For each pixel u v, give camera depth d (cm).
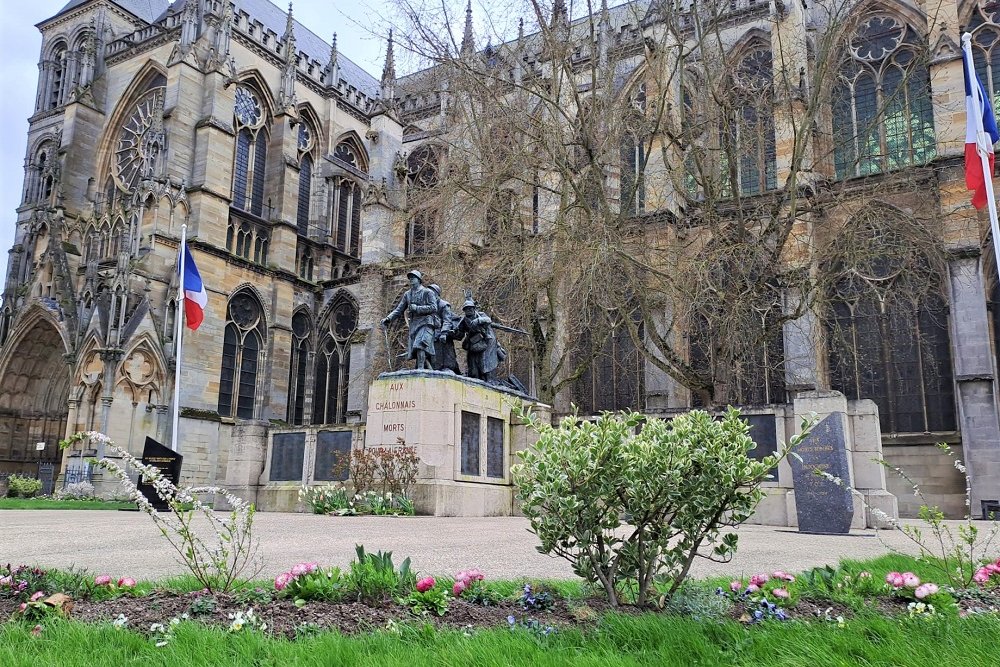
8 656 541
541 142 3359
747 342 3178
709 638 600
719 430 722
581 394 4494
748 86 4028
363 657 541
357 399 5119
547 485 703
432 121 6206
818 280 3203
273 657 543
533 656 543
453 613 690
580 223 3506
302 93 6575
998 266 2567
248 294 5600
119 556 1125
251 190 5953
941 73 4091
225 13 5816
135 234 4944
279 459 2781
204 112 5512
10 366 5494
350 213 6825
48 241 5706
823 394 2250
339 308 6047
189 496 789
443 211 3778
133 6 6925
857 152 4472
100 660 535
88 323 4803
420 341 2350
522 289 3550
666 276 3150
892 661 542
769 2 4416
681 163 3619
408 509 2073
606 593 756
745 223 3466
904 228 3541
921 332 3897
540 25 3484
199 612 681
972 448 3566
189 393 4978
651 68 3584
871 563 1109
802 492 1939
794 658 541
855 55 4581
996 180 3844
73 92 6172
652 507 715
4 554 1158
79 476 4441
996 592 816
